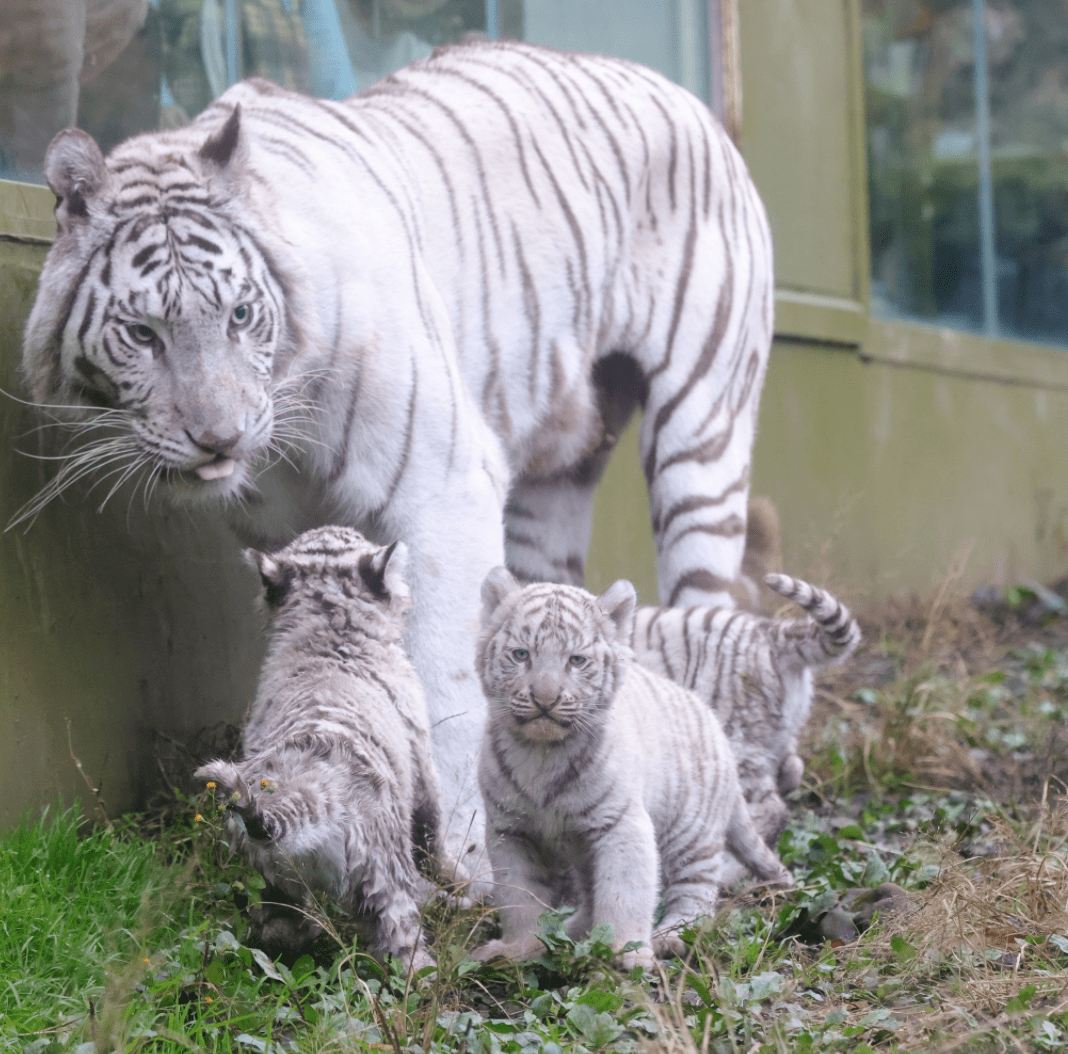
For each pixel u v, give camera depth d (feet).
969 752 23.48
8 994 12.66
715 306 23.08
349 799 12.98
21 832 16.28
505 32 28.25
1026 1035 11.62
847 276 38.60
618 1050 11.60
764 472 34.73
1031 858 15.23
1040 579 49.19
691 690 18.86
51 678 18.34
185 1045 11.29
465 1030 12.06
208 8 22.50
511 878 14.61
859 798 21.98
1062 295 52.34
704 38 33.35
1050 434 50.31
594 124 21.98
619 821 14.21
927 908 14.16
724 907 15.74
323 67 24.52
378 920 13.28
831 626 18.80
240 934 13.82
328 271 16.88
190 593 21.11
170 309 15.39
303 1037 11.82
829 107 37.60
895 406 40.98
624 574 30.63
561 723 13.84
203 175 16.02
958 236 46.70
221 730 21.17
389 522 17.62
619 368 23.26
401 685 15.25
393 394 17.28
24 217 18.88
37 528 18.30
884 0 42.86
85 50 20.48
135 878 15.57
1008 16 51.93
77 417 16.75
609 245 21.77
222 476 15.79
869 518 39.40
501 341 20.40
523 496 23.99
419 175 19.56
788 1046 11.68
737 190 24.04
